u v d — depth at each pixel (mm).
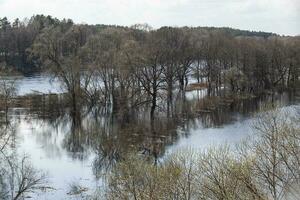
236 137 62844
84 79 93250
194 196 27531
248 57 117000
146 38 106312
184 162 32969
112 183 32812
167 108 90000
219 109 89312
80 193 42719
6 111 81438
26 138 65375
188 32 129375
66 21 160500
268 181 26516
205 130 69438
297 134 34750
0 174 46438
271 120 44562
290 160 30188
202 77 127750
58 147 60188
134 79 88625
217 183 24906
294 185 27141
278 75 122000
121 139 61562
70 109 89312
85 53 97000
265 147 34219
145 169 31750
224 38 126938
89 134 67562
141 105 90000
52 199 41469
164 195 28094
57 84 111688
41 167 50688
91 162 53062
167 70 95188
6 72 111250
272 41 140500
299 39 144875
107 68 91438
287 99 100688
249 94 107875
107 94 92312
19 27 180125
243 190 25359
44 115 83750
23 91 102000
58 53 92812
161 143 60031
